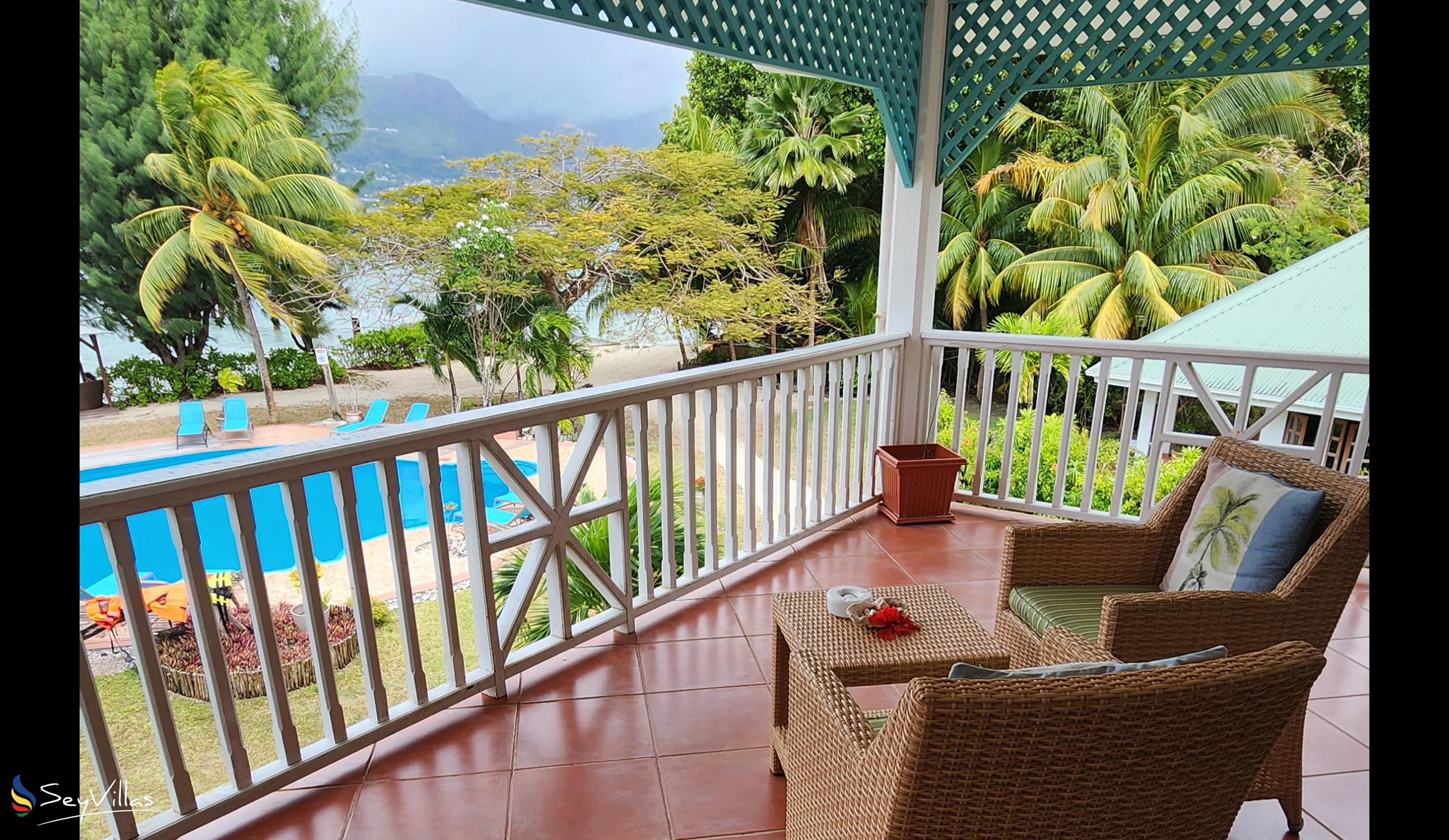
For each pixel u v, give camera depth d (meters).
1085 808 1.11
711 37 2.98
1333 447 10.98
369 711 2.15
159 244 14.73
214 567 7.49
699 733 2.26
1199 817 1.19
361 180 16.89
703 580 3.13
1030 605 2.15
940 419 14.87
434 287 14.72
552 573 2.56
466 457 2.22
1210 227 14.29
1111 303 14.56
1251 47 3.43
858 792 1.27
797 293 15.68
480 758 2.15
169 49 14.27
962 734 1.01
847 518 3.99
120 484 1.60
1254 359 3.35
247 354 15.87
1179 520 2.28
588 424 2.61
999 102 4.14
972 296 15.57
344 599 6.93
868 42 3.62
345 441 1.96
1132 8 3.57
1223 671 1.05
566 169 14.56
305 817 1.93
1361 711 2.38
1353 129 13.45
